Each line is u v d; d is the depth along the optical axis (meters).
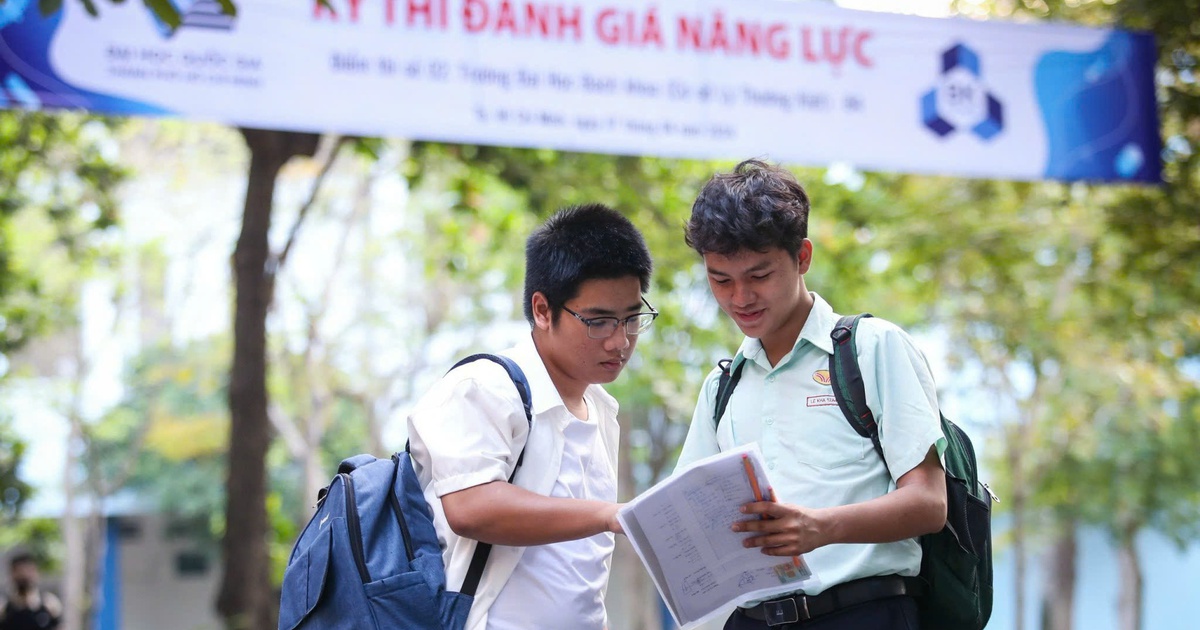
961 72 7.72
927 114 7.63
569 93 7.04
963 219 15.80
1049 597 29.00
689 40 7.24
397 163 19.67
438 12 6.90
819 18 7.49
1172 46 11.08
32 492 16.30
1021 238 15.77
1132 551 28.78
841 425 3.35
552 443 3.37
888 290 18.61
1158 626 36.81
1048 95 7.88
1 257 15.15
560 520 3.06
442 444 3.19
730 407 3.60
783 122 7.38
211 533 28.83
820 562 3.36
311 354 22.61
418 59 6.86
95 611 24.44
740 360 3.61
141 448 27.69
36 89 6.34
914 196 16.03
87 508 27.22
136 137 21.86
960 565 3.33
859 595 3.31
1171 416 22.98
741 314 3.33
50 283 20.91
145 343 26.38
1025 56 7.85
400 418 23.94
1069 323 18.19
